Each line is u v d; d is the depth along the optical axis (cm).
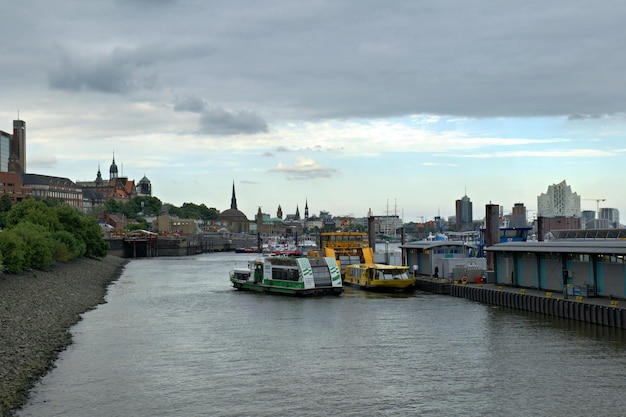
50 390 5091
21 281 10681
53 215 19150
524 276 9869
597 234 11438
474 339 6912
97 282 14350
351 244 14688
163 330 7831
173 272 19100
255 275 12631
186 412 4603
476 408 4622
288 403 4791
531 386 5112
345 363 5969
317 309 9569
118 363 6012
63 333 7450
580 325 7462
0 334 6644
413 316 8619
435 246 12562
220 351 6562
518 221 19425
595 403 4678
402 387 5156
